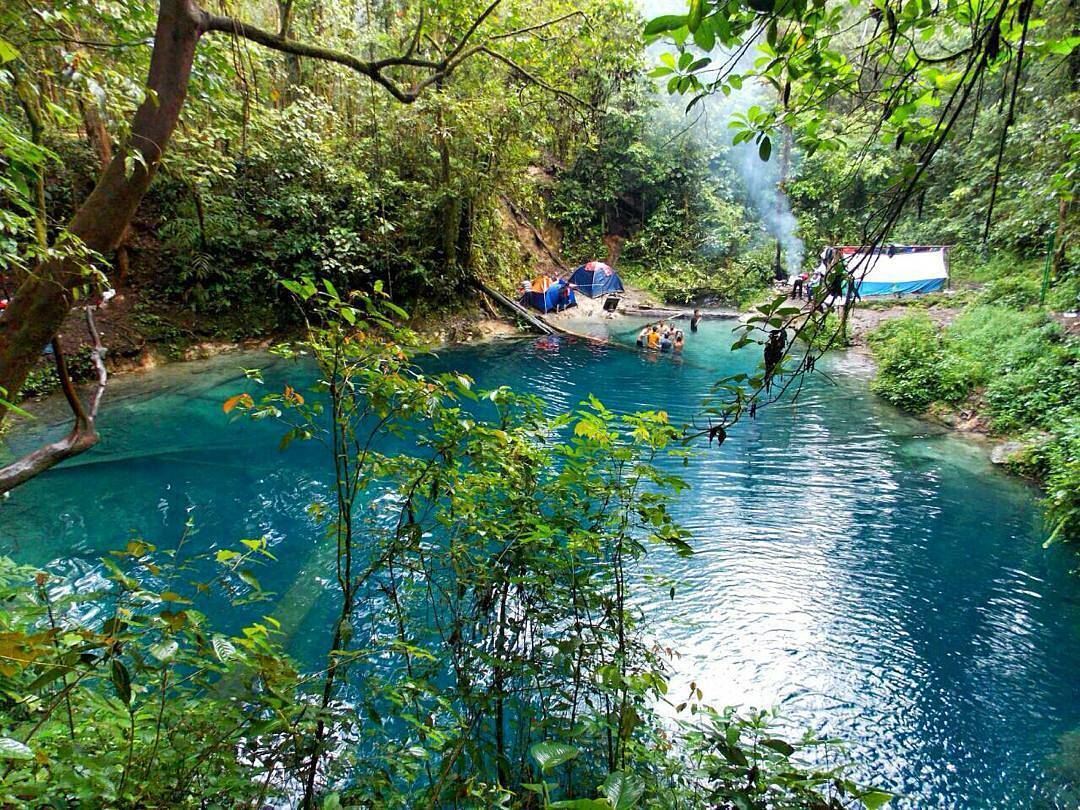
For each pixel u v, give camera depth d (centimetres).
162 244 1229
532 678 273
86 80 282
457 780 215
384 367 232
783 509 727
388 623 432
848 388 1245
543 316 1942
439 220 1661
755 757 211
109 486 683
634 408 1105
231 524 623
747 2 140
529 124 1381
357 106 1423
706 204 2634
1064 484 645
